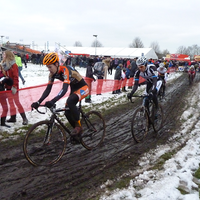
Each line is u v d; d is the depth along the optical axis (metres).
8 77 3.98
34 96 4.46
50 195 2.33
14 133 3.86
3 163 2.92
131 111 6.04
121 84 8.47
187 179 2.69
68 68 2.81
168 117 5.52
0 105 3.89
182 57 38.12
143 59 3.72
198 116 5.63
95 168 2.93
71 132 3.04
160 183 2.59
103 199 2.29
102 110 5.93
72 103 2.94
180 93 9.23
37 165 2.78
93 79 6.52
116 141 3.91
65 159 3.13
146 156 3.34
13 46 26.81
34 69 15.88
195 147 3.70
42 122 2.75
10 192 2.33
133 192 2.44
